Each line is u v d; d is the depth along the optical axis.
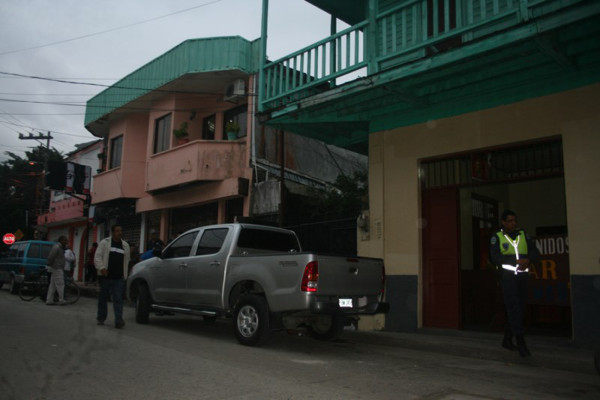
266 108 10.46
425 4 7.76
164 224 18.14
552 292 7.84
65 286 13.86
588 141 7.02
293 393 4.39
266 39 10.62
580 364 5.90
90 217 22.75
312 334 8.16
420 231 9.05
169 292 8.48
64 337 7.11
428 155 8.92
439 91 8.21
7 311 10.40
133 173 19.19
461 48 7.00
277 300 6.52
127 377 4.83
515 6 6.87
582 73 7.17
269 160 14.96
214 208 16.08
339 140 11.80
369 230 9.66
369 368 5.82
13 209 37.22
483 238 10.70
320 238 11.41
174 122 16.50
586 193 6.95
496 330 8.55
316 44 9.39
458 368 6.04
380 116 9.70
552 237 7.95
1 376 4.75
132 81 17.70
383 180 9.58
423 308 8.93
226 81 15.57
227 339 7.70
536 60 7.05
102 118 19.98
